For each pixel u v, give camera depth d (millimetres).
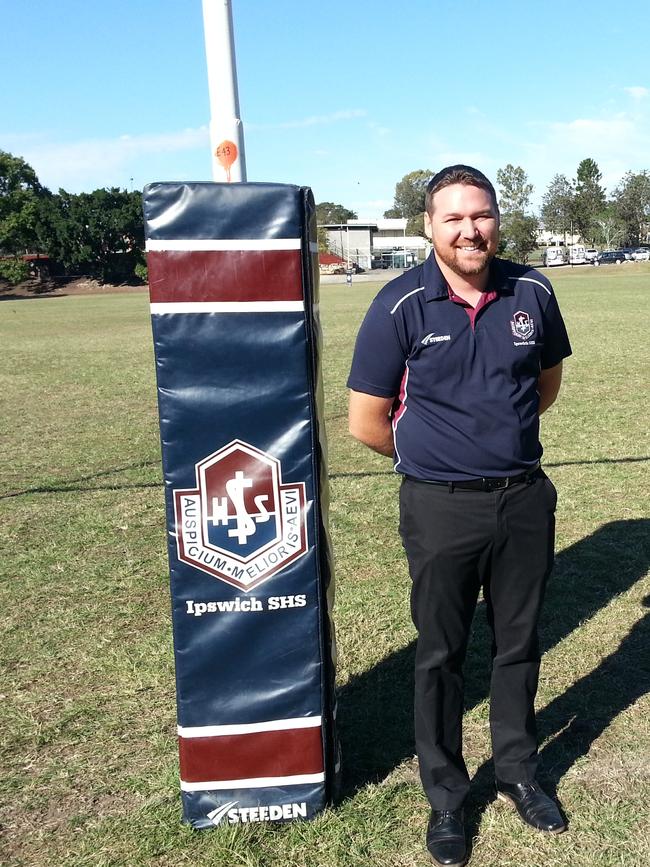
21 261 74375
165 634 4125
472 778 2947
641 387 10398
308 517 2588
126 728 3312
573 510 5695
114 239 76438
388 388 2529
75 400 11578
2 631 4191
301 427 2541
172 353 2463
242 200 2402
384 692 3535
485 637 4008
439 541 2494
